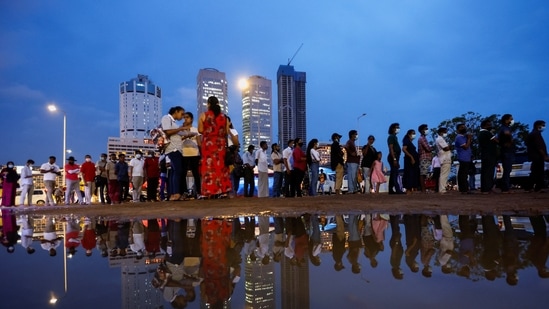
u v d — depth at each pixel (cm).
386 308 87
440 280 116
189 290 108
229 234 260
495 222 289
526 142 851
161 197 1175
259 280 120
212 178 731
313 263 152
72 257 180
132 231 299
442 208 427
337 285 111
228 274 131
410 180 969
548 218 311
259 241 223
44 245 230
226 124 746
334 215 394
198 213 457
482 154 821
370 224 302
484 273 124
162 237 252
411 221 314
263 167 1095
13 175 1259
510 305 88
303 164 1001
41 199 2250
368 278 121
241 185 1391
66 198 1282
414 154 973
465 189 845
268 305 89
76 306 92
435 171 1280
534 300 92
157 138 827
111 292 106
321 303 92
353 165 1038
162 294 103
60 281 123
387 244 200
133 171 1164
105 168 1350
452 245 188
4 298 101
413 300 94
